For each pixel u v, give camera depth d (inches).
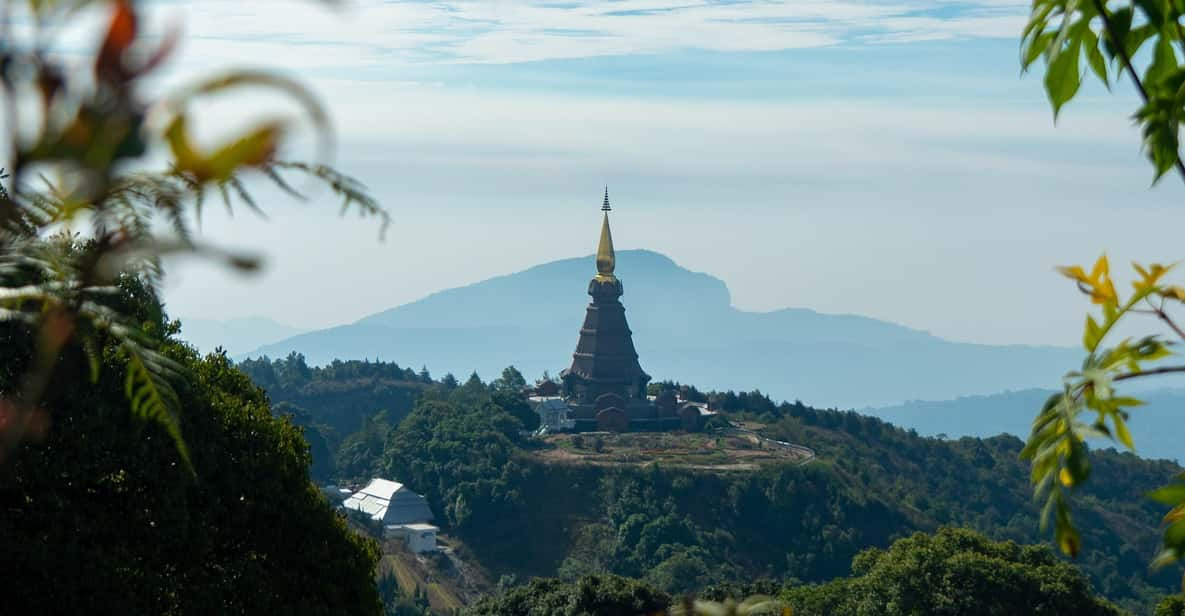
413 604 5113.2
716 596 2610.7
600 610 2490.2
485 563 6353.3
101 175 75.7
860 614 2687.0
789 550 6501.0
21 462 998.4
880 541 6599.4
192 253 92.5
